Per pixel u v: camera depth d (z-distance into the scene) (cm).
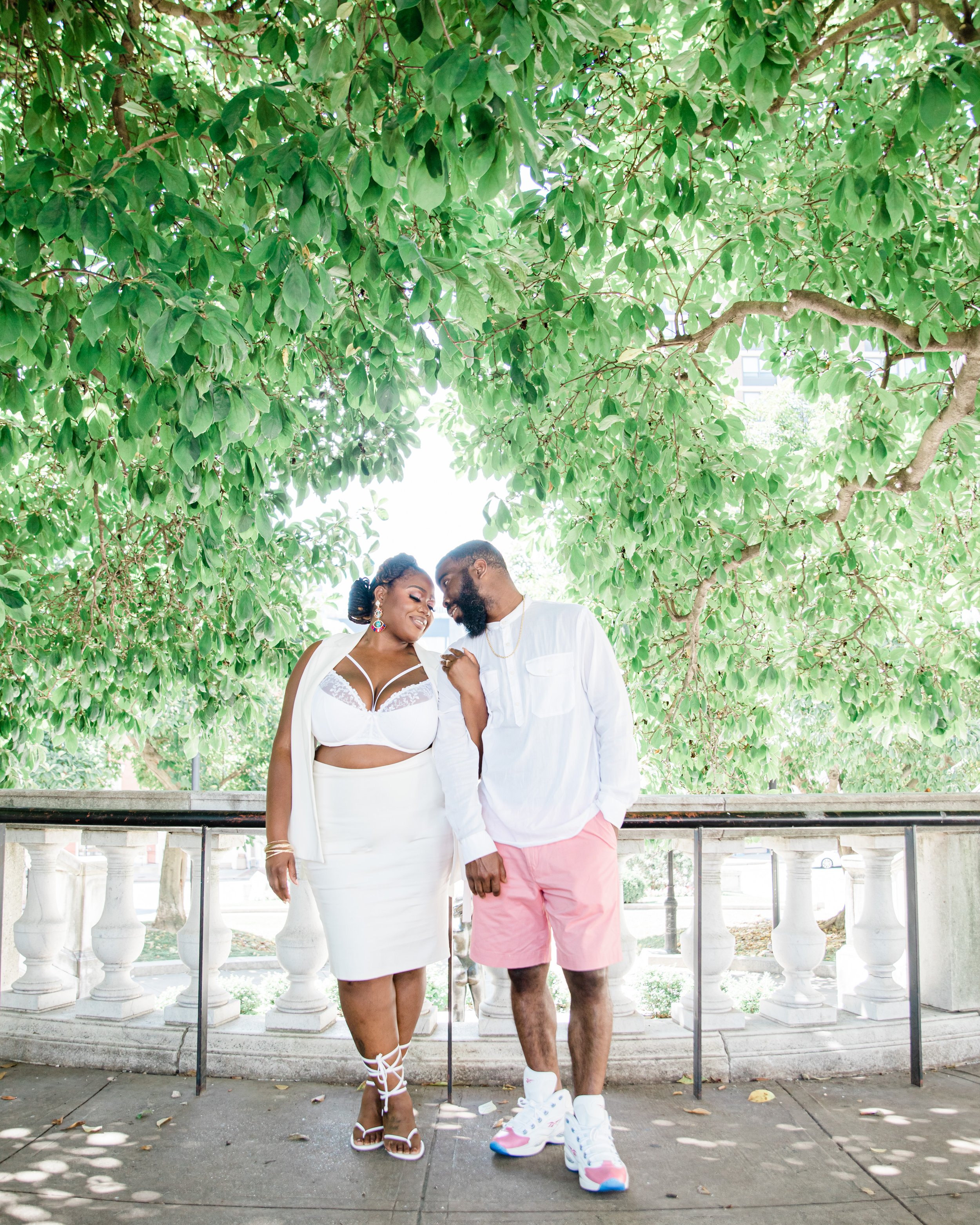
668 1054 319
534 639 258
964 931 351
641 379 450
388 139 239
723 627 637
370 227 295
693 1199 230
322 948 333
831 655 658
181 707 1195
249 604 539
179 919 1199
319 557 644
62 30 322
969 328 438
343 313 356
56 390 327
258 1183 239
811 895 349
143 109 285
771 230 436
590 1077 242
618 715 256
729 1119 283
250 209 294
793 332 529
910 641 638
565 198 329
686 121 306
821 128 452
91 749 1334
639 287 405
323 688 266
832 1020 339
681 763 754
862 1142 266
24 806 343
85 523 518
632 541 504
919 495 549
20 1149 259
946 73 296
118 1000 342
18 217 242
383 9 263
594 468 513
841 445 586
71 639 577
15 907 374
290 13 278
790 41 283
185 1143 264
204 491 345
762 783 864
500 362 411
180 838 345
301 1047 319
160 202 261
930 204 434
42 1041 335
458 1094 304
